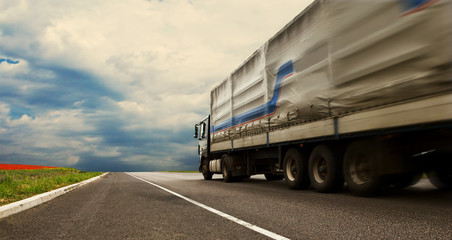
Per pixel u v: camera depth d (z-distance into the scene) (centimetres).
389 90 542
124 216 502
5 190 758
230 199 696
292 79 849
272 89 959
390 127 540
